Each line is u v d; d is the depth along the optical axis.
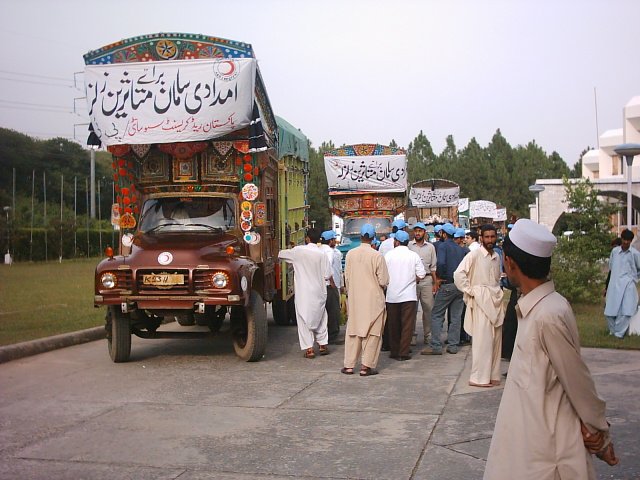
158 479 5.71
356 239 24.05
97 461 6.16
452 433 6.93
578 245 17.27
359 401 8.29
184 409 7.91
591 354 11.05
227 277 9.98
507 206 70.19
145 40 10.82
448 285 11.48
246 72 10.67
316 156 56.97
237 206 11.69
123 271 10.12
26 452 6.41
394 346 11.18
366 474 5.80
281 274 13.98
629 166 17.61
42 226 48.75
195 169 11.66
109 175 68.94
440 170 71.12
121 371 10.11
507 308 9.37
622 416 7.31
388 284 10.73
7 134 62.94
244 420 7.46
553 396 3.31
